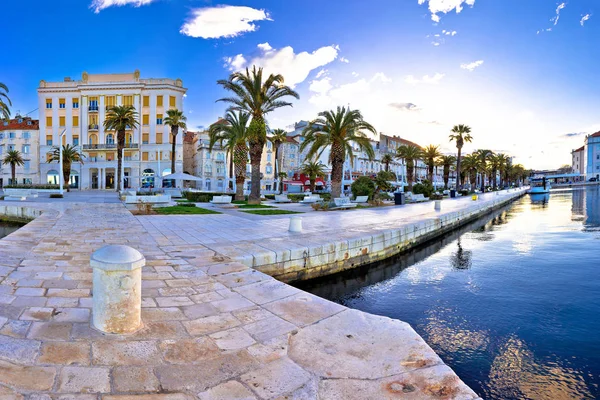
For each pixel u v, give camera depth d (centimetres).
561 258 1254
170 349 321
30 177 6319
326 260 960
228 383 272
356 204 2636
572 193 6625
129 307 350
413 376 288
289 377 283
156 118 5972
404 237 1351
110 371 279
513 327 657
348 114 2670
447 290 902
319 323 395
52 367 280
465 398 259
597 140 10344
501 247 1514
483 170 7462
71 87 6016
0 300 421
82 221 1322
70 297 443
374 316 418
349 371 295
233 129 3012
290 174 7388
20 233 980
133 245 858
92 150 5844
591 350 561
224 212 1920
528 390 460
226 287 527
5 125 6538
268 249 862
